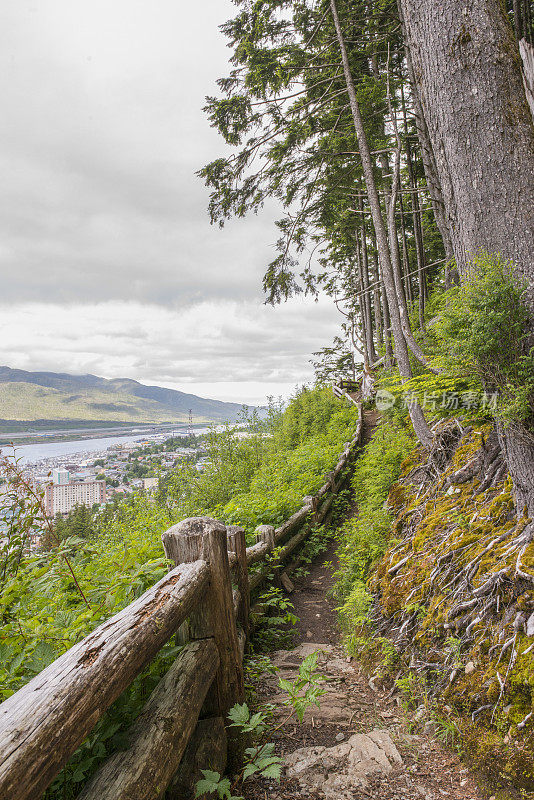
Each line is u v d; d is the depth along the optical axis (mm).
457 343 2949
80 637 2152
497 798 2033
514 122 3043
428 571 3512
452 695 2578
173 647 2295
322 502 8289
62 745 1171
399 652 3262
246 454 15602
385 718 2777
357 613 3980
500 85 3082
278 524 6168
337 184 12078
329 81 10430
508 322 2799
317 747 2500
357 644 3803
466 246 3277
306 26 10250
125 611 1826
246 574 3834
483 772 2158
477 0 3152
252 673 3381
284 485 8305
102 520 10266
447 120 3279
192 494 12469
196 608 2377
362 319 27062
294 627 4574
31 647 2020
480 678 2490
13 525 2391
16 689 1738
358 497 8312
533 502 3012
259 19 9523
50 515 2576
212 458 14664
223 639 2439
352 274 26578
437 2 3260
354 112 8836
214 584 2406
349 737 2598
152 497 11891
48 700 1221
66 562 2504
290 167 10898
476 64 3127
